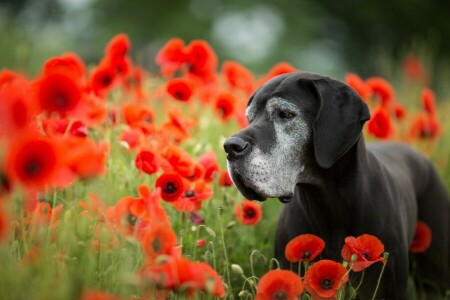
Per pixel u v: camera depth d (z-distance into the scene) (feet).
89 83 21.35
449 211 22.93
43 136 14.97
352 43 111.24
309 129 16.33
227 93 23.70
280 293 13.50
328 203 17.24
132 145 19.03
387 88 25.93
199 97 25.84
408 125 30.17
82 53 106.63
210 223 19.69
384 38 103.55
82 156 12.05
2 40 60.03
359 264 14.57
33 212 14.57
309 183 16.88
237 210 18.71
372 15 103.35
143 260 14.76
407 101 35.04
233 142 15.58
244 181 15.76
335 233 17.56
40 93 12.39
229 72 26.53
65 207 16.88
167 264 12.48
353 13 106.42
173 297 14.21
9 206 12.85
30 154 10.89
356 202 17.08
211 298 14.65
